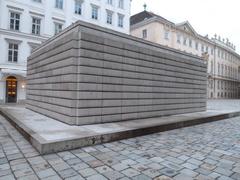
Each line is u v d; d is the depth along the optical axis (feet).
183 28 125.18
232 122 33.30
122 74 26.89
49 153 14.78
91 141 17.17
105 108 24.81
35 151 15.21
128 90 27.66
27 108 38.99
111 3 91.61
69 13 77.20
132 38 28.68
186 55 39.58
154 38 109.09
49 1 72.43
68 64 23.43
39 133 17.85
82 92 22.62
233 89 187.01
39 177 11.05
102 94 24.52
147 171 12.16
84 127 21.34
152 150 16.33
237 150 16.78
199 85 42.65
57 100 25.72
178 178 11.33
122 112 26.78
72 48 22.68
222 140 20.15
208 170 12.53
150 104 30.94
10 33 64.13
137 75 28.96
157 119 28.86
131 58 28.19
